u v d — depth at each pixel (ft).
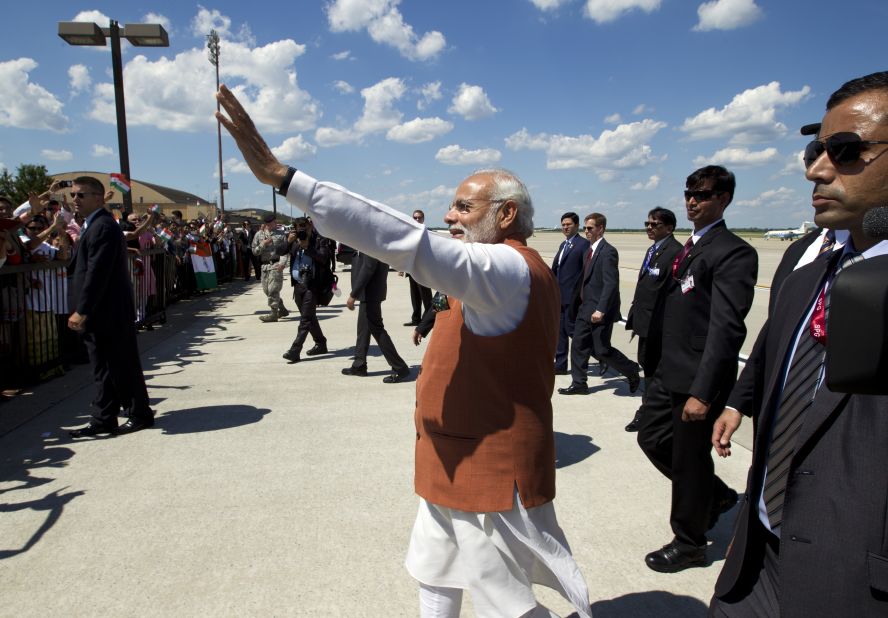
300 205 4.82
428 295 31.58
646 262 11.85
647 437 9.86
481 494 5.39
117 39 29.66
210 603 8.15
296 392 18.90
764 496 4.73
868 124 3.85
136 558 9.25
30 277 18.85
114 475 12.37
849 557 3.81
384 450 13.93
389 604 8.16
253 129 4.83
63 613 7.92
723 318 8.13
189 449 13.87
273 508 10.96
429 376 5.75
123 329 14.42
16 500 11.19
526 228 5.92
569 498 11.54
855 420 3.92
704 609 8.20
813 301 4.50
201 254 46.32
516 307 5.39
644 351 10.05
